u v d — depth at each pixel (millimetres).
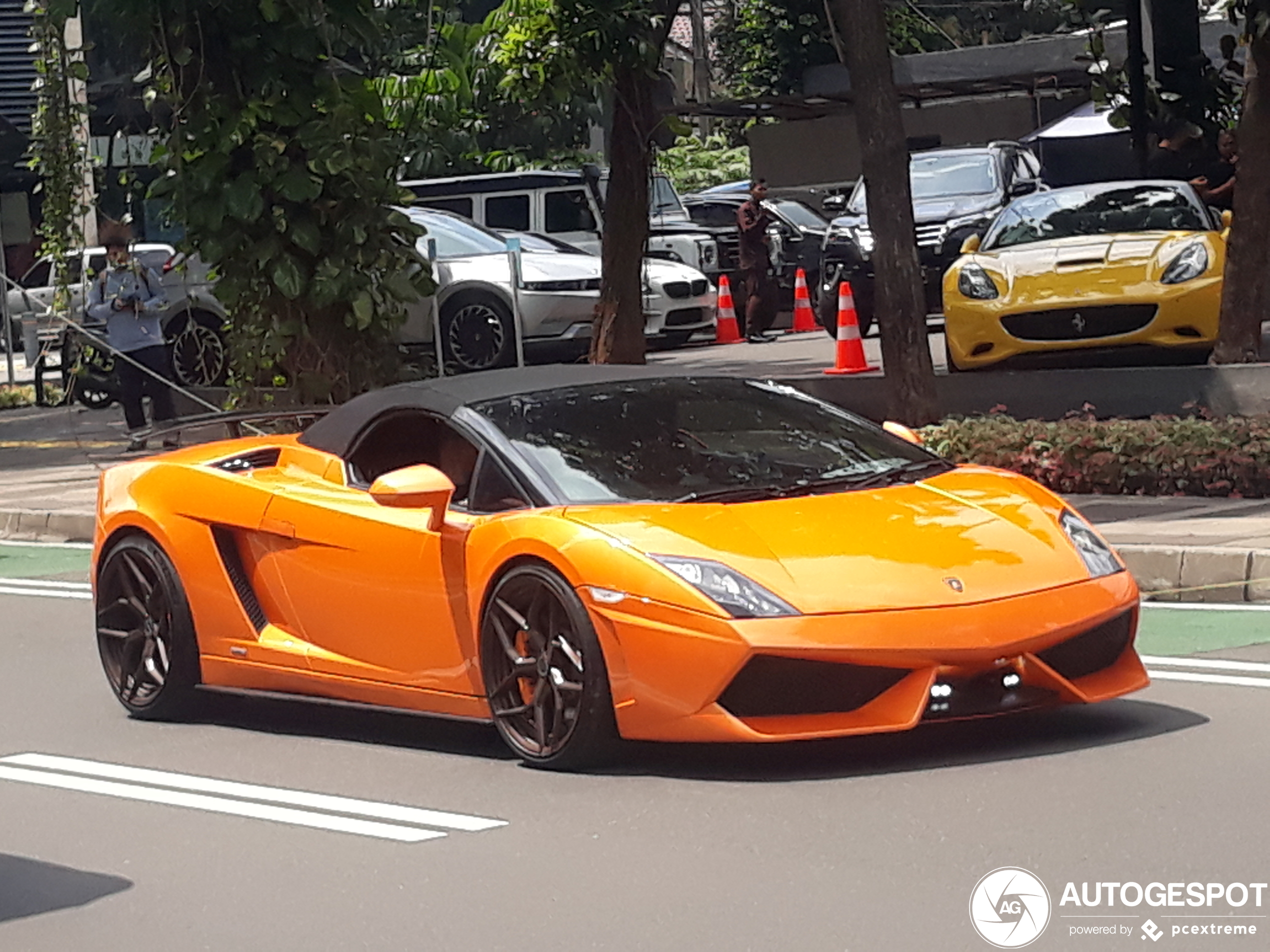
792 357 23109
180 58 14469
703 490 6789
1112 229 15953
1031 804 5789
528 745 6672
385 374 15219
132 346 17984
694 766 6504
